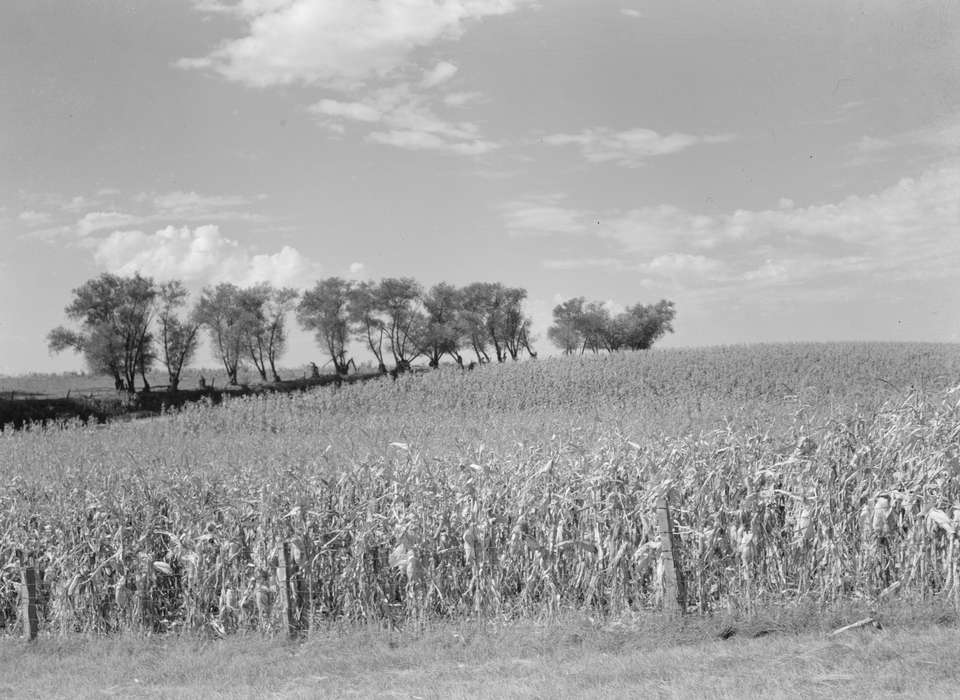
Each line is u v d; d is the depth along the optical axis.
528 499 14.12
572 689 10.29
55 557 15.69
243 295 112.12
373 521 14.44
